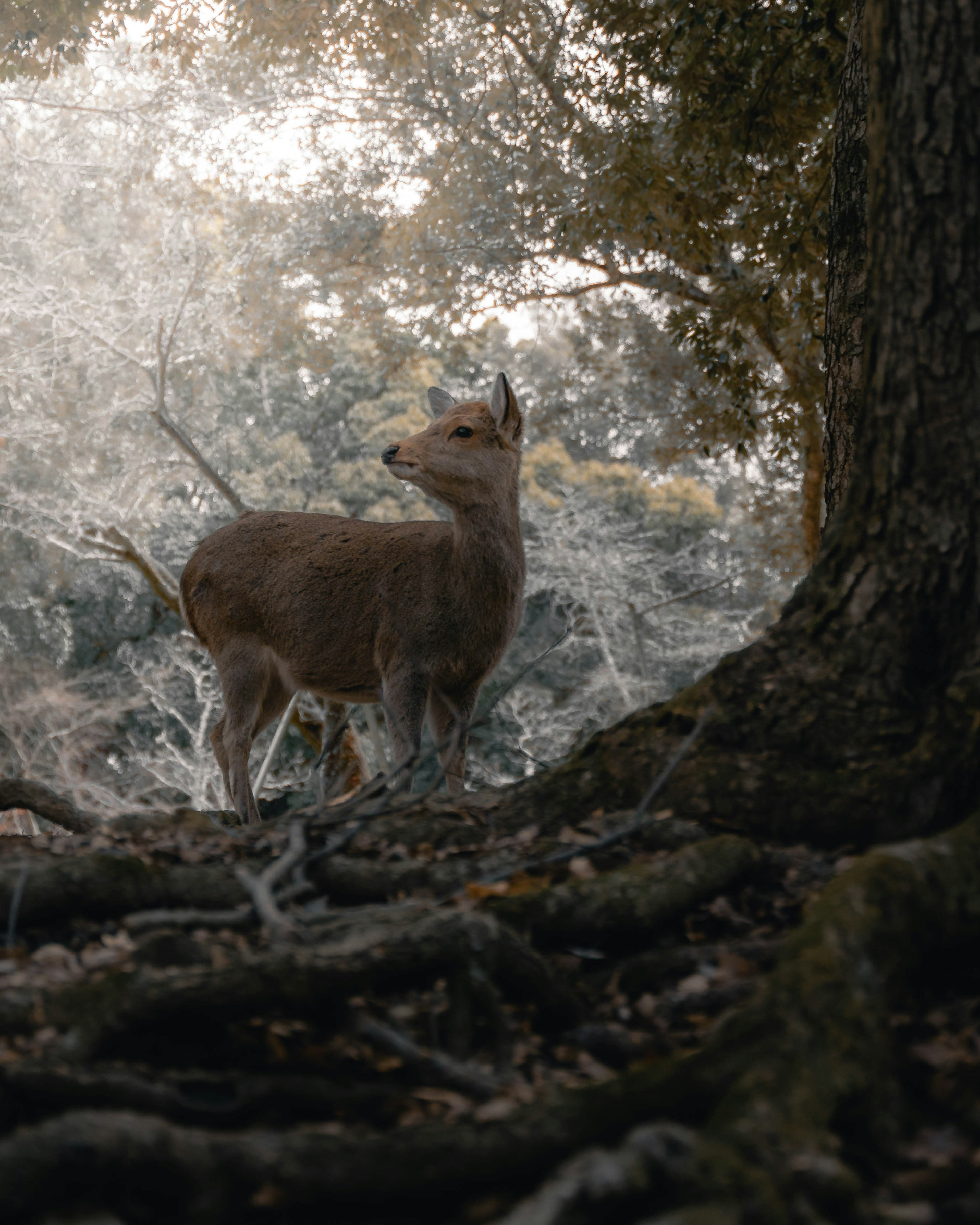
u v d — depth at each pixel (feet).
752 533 79.97
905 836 11.11
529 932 10.03
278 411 85.66
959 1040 8.04
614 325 60.03
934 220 11.56
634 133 38.27
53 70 43.50
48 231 63.98
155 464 63.41
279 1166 6.31
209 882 11.11
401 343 63.82
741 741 12.28
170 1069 8.07
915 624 11.90
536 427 66.08
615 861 11.33
